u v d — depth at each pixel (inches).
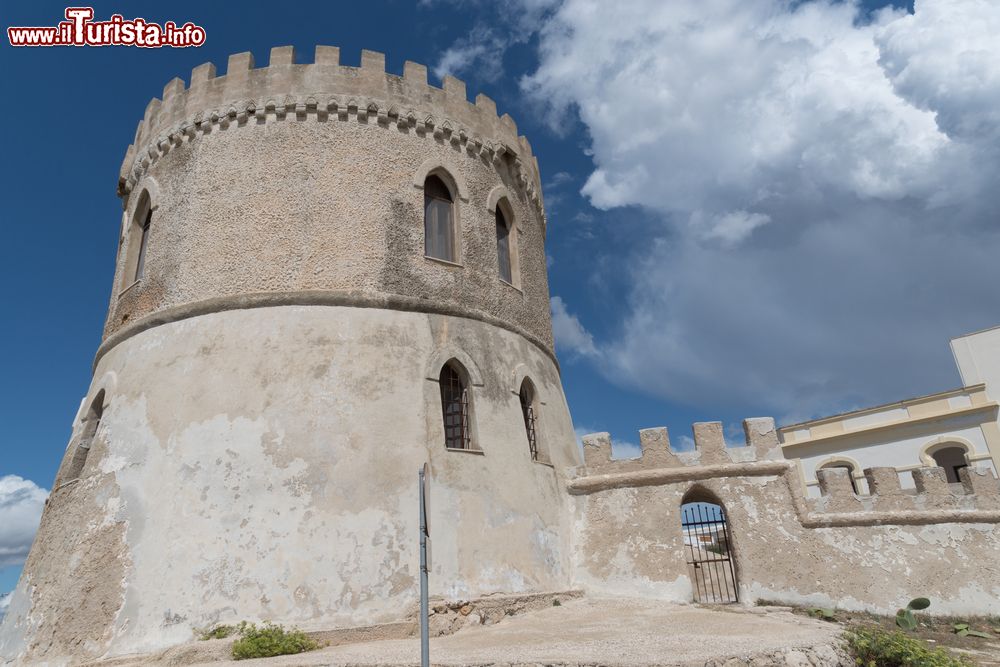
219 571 498.9
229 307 613.6
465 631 515.2
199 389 576.4
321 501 530.3
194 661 444.5
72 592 518.3
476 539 573.9
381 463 556.4
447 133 727.1
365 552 520.4
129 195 789.9
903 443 1291.8
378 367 595.2
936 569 621.9
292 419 558.6
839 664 416.8
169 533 515.8
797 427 1429.6
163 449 557.6
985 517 646.5
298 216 641.0
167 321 628.4
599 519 677.9
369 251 638.5
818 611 584.1
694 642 431.2
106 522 543.2
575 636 470.6
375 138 682.8
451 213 717.3
